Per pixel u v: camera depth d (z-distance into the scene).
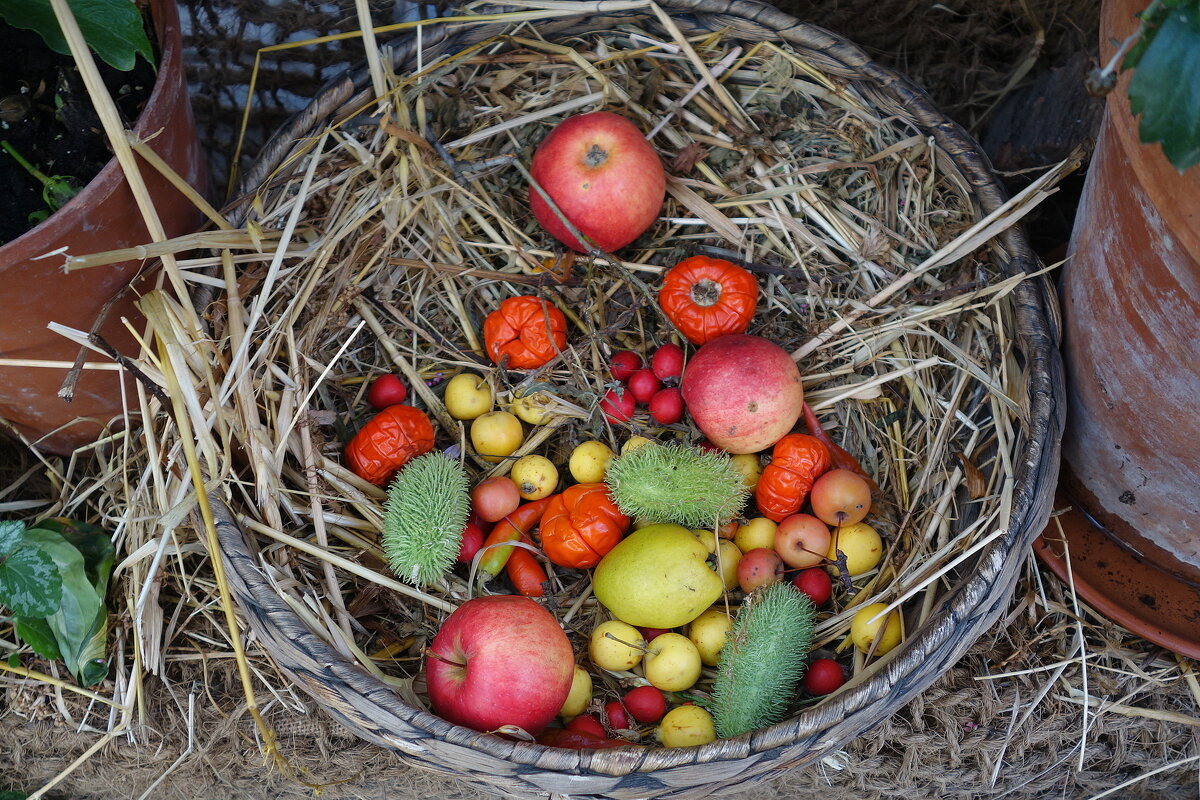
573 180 1.06
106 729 1.04
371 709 0.95
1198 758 1.06
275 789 1.07
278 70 1.20
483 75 1.13
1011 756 1.05
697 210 1.12
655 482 1.02
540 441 1.10
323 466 1.05
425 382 1.10
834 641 1.06
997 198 1.07
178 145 1.00
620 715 1.02
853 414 1.10
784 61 1.11
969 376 1.08
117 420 1.08
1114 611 1.05
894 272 1.10
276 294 1.07
